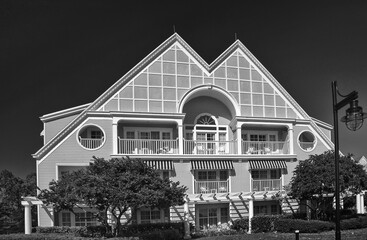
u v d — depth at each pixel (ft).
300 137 126.72
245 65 117.70
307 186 95.14
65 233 88.17
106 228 83.76
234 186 111.45
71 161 99.09
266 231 104.32
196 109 117.70
